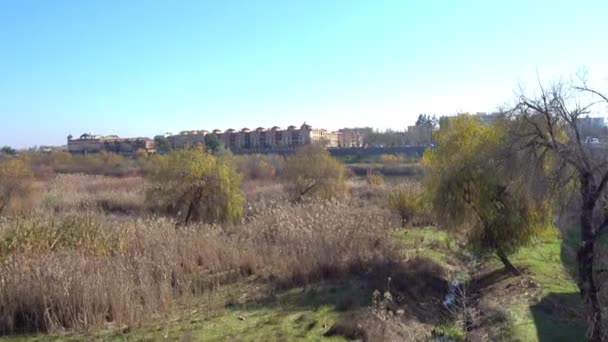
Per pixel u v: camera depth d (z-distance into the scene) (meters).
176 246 16.33
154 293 12.12
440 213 17.03
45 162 64.62
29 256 13.36
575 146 11.04
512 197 15.28
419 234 22.30
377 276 14.86
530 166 12.28
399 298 13.21
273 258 16.14
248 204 31.78
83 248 15.01
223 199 26.55
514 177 13.34
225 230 22.55
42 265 12.14
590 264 10.42
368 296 13.22
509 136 12.80
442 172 16.84
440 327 11.81
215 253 16.34
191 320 11.34
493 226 15.87
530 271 15.66
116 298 11.25
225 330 10.71
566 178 11.55
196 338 10.13
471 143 16.31
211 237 17.69
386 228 19.33
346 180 39.59
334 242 16.89
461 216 16.64
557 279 14.66
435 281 15.39
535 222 15.59
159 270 13.72
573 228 16.42
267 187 39.97
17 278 11.27
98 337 10.16
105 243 15.74
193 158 26.72
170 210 26.98
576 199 11.88
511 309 12.54
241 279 15.16
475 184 15.98
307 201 30.80
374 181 42.00
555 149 11.34
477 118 16.89
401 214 25.02
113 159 65.81
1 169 31.02
